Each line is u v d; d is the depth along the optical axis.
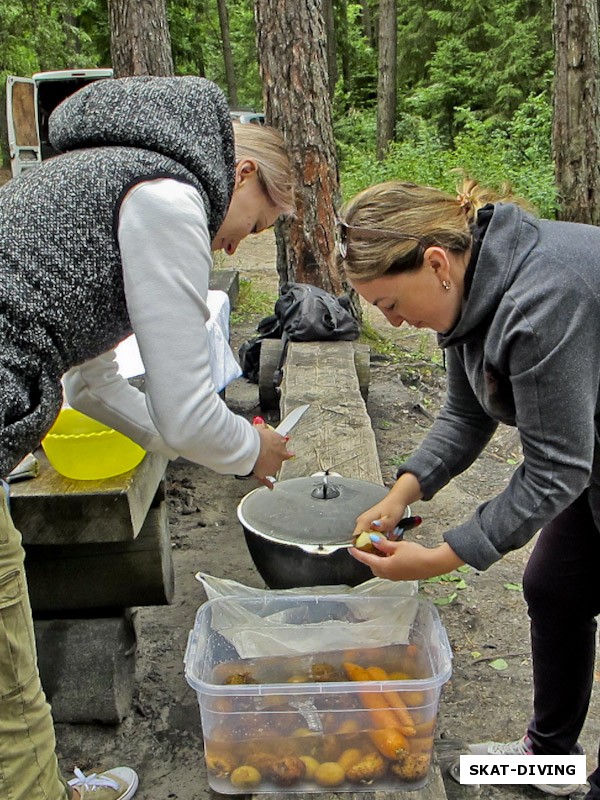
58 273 1.41
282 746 1.76
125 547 2.37
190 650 1.84
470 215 1.53
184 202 1.43
